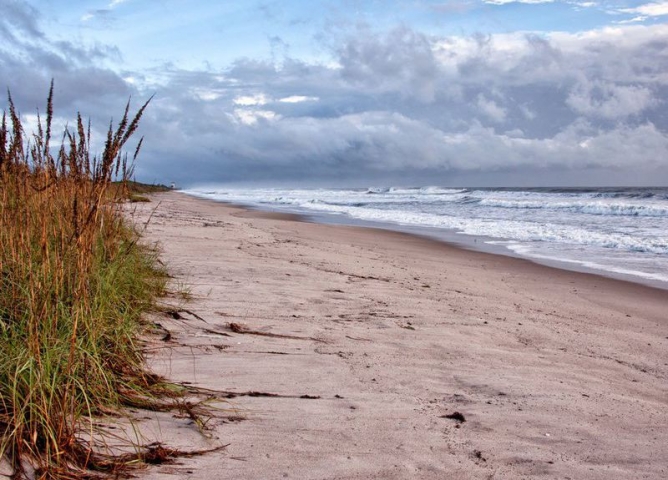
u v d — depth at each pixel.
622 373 4.68
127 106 3.39
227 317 5.17
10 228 3.40
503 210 31.36
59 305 3.17
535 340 5.50
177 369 3.73
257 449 2.72
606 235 17.36
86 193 3.73
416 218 25.66
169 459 2.55
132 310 4.35
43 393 2.46
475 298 7.66
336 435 2.96
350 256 11.22
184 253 9.03
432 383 3.94
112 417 2.87
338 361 4.23
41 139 3.69
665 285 9.91
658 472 2.83
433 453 2.84
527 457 2.89
